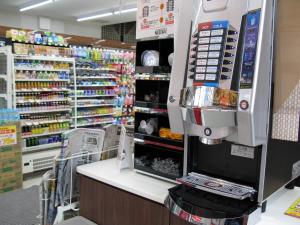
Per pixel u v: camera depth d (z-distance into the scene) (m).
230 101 1.10
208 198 1.27
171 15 1.61
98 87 6.80
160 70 1.66
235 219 1.12
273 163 1.28
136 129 1.82
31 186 4.38
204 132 1.18
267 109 1.16
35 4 8.98
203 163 1.47
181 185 1.41
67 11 10.26
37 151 5.12
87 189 1.85
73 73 5.84
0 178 4.04
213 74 1.13
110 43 10.40
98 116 6.82
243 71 1.09
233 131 1.16
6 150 4.07
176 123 1.28
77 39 9.62
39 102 5.21
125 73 7.75
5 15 10.21
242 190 1.25
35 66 5.12
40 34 5.50
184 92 1.18
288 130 1.29
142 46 1.81
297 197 1.52
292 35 1.24
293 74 1.27
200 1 1.22
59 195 1.98
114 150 2.24
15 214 3.50
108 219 1.73
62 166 1.96
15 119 4.18
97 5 9.44
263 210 1.32
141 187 1.58
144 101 1.79
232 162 1.36
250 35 1.08
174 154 1.75
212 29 1.16
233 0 1.13
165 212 1.44
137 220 1.57
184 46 1.24
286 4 1.18
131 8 9.03
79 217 1.85
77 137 2.01
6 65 4.68
